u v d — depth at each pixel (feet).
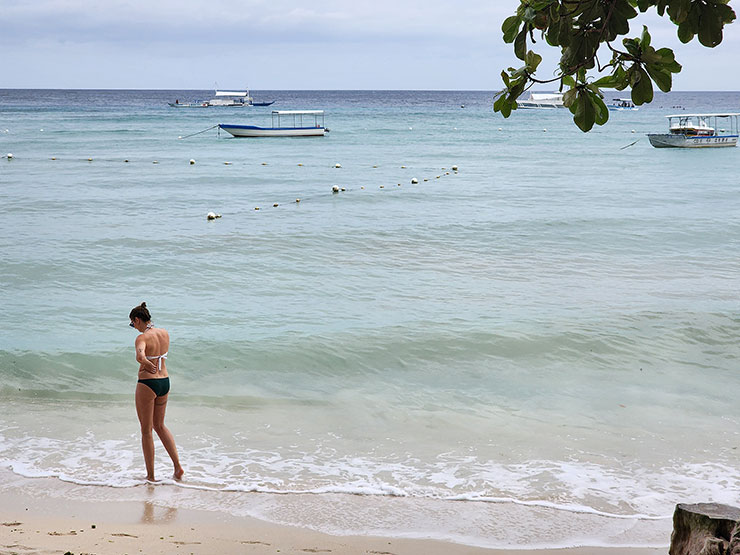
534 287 45.73
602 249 57.67
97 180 107.14
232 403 28.66
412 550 18.13
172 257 54.34
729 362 33.01
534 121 344.28
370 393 29.73
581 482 22.15
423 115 391.86
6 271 49.42
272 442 25.20
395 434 25.88
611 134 247.09
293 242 60.44
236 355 33.53
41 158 143.84
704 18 9.29
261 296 43.80
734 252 56.29
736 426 26.32
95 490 21.72
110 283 46.80
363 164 137.59
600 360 33.24
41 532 18.61
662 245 58.95
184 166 130.72
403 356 33.71
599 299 42.55
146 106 496.64
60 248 56.90
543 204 83.20
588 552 18.16
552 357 33.58
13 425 26.48
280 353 33.81
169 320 38.75
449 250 57.47
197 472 22.93
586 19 9.69
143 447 22.16
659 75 9.96
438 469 23.12
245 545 18.15
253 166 131.85
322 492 21.61
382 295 43.93
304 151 168.76
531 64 10.28
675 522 15.75
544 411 27.86
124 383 30.83
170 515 20.16
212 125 274.16
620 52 10.05
